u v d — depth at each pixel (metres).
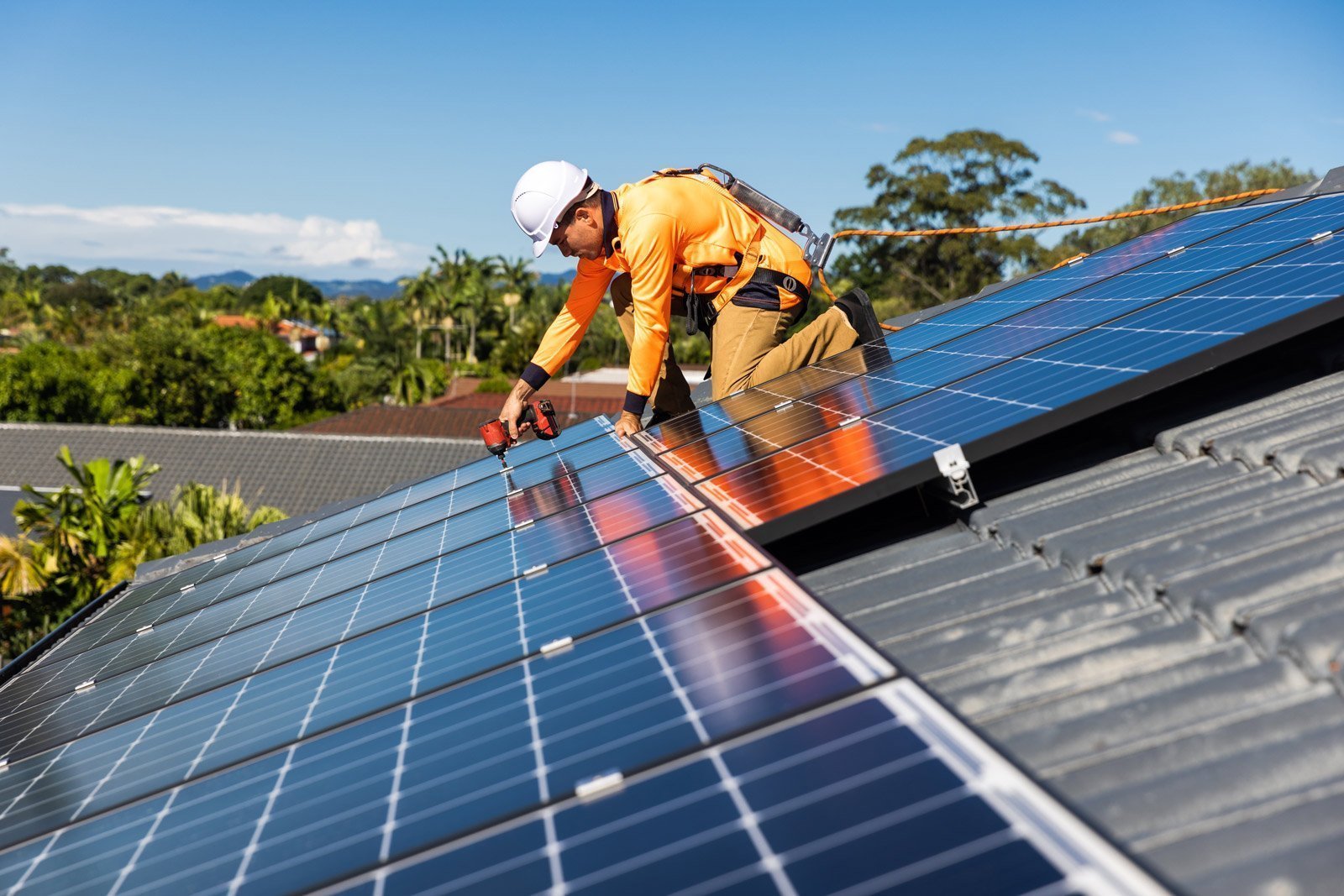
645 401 5.90
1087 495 3.66
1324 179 6.63
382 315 119.56
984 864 1.46
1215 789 1.97
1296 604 2.46
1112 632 2.73
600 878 1.72
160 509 24.12
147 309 138.00
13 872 2.77
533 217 5.75
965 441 3.51
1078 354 4.17
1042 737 2.31
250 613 5.06
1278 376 4.18
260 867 2.22
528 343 98.12
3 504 42.09
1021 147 53.09
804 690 2.16
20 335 120.75
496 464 6.96
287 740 2.98
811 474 3.79
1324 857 1.68
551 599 3.44
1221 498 3.26
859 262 56.22
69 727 4.15
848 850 1.58
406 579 4.51
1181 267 5.44
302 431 46.78
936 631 3.04
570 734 2.35
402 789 2.37
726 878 1.61
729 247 5.83
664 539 3.68
